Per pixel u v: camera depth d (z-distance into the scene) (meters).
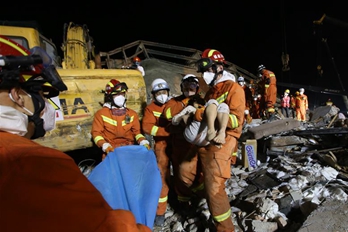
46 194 0.62
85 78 3.68
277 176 3.49
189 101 2.96
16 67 0.77
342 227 2.08
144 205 1.68
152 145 4.86
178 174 3.09
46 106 0.96
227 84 2.54
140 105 4.17
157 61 12.14
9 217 0.57
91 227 0.63
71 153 4.69
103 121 3.36
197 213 3.18
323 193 2.78
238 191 3.51
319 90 12.04
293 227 2.47
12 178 0.62
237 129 2.52
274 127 4.34
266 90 7.50
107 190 1.71
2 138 0.73
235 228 2.70
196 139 2.38
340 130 4.13
